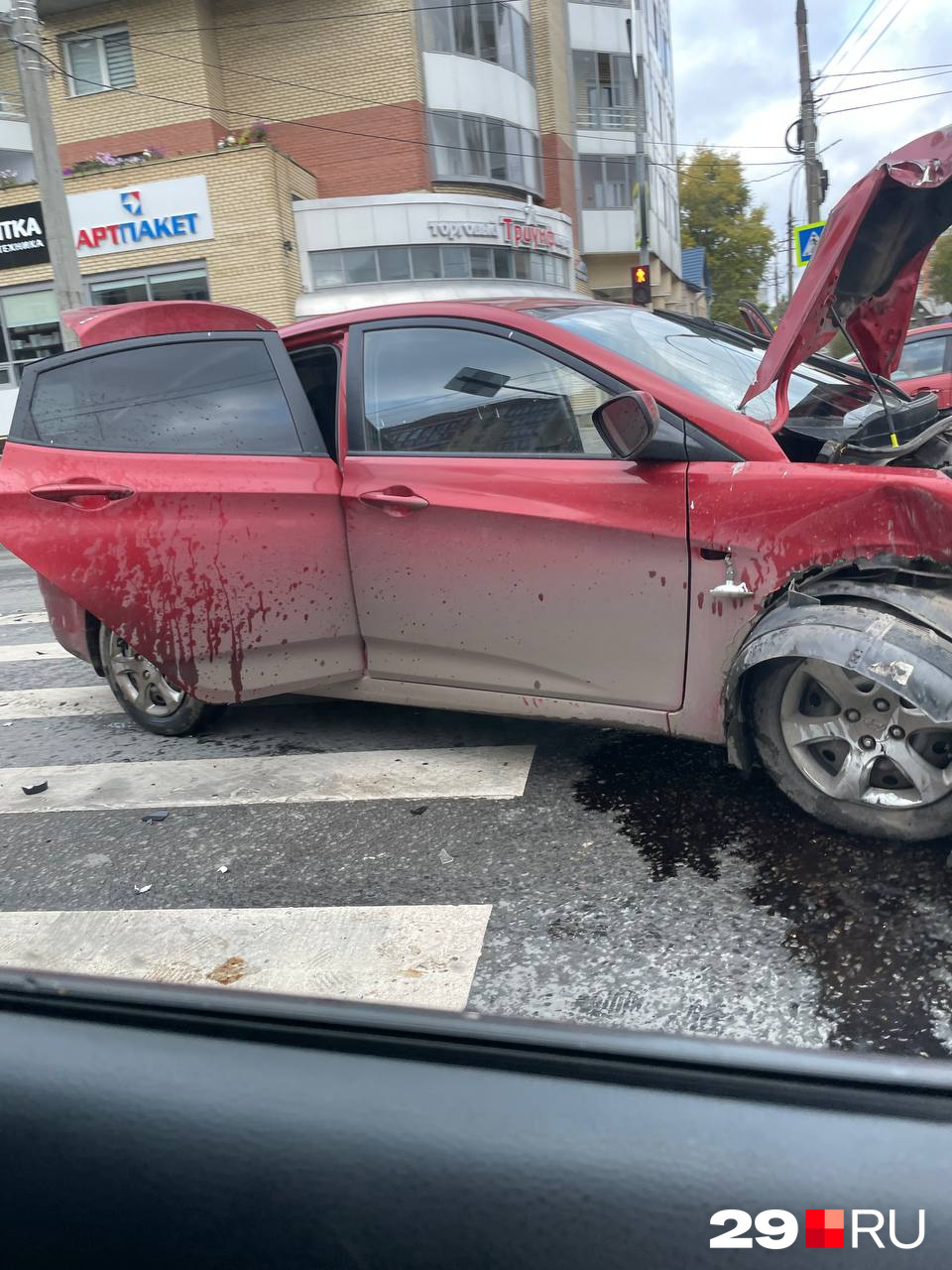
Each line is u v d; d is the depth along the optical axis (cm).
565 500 292
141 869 295
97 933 259
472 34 2650
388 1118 68
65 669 564
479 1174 65
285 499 339
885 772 255
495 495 305
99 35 2408
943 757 246
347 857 289
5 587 926
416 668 336
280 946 244
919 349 766
